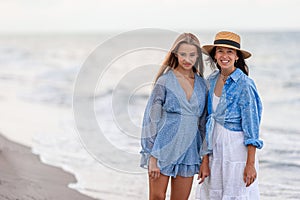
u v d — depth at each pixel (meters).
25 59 27.70
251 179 3.68
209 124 3.79
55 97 14.12
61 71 20.94
